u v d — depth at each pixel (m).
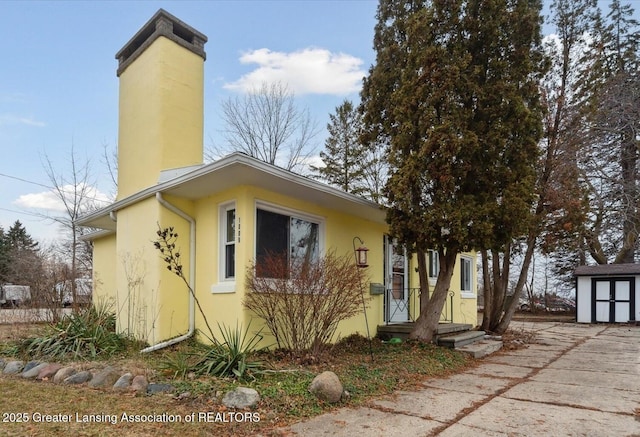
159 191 7.57
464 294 13.85
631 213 16.53
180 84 8.72
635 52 19.28
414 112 7.84
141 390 5.00
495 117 7.77
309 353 6.73
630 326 16.28
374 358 7.27
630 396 5.32
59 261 16.22
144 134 8.68
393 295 10.96
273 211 7.66
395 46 8.45
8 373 6.19
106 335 7.52
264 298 6.73
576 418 4.42
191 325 7.78
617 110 15.78
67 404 4.57
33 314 9.30
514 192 7.64
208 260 7.72
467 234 7.44
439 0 7.89
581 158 12.56
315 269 6.89
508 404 4.95
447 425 4.20
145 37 9.30
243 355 5.73
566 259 25.45
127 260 8.46
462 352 8.35
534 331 13.68
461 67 7.53
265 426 4.06
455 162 7.57
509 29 7.85
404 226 7.95
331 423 4.22
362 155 26.33
